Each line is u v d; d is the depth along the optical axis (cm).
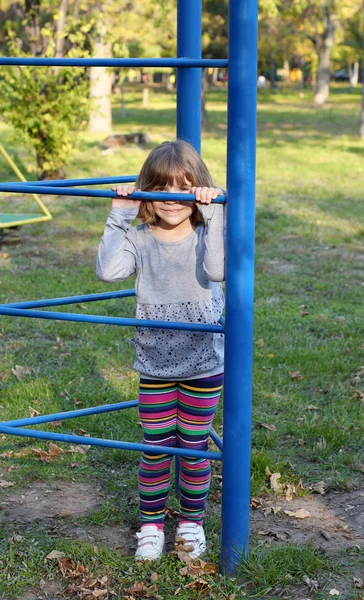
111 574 267
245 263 241
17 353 507
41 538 291
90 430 393
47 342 531
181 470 274
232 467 255
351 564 277
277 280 722
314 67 5553
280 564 271
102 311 605
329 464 360
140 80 7600
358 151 1848
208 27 2625
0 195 1194
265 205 1116
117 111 3356
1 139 1941
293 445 382
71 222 989
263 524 307
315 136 2272
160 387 265
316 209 1090
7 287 663
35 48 1205
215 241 245
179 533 279
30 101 1182
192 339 258
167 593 256
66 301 282
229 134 237
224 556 265
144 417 269
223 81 7400
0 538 291
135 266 262
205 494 276
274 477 341
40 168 1261
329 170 1511
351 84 7006
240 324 243
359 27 3925
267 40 4197
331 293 683
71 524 304
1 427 266
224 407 252
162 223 258
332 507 323
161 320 259
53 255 808
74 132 1251
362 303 652
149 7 2325
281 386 461
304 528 304
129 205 253
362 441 385
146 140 1881
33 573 269
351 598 255
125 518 309
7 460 361
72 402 427
